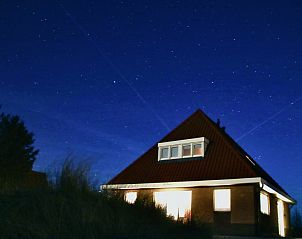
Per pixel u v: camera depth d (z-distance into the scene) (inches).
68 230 216.7
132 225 264.7
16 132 1135.6
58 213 224.4
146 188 698.2
